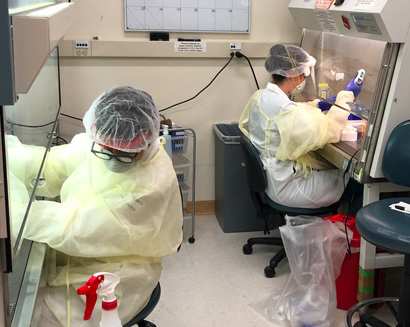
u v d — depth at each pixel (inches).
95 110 57.2
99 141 56.1
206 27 125.9
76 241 52.3
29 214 48.9
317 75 121.8
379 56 96.5
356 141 99.7
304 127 95.5
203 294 100.3
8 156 34.8
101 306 51.1
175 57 125.7
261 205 110.3
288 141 97.0
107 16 121.0
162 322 90.8
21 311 42.3
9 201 34.6
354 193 108.1
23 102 46.8
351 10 85.2
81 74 122.7
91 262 56.3
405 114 81.8
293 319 88.8
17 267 48.9
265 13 128.8
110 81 124.6
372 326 86.0
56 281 54.2
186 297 99.2
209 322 91.3
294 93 114.2
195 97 130.3
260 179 102.3
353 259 92.5
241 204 126.9
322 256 89.7
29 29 32.7
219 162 129.3
